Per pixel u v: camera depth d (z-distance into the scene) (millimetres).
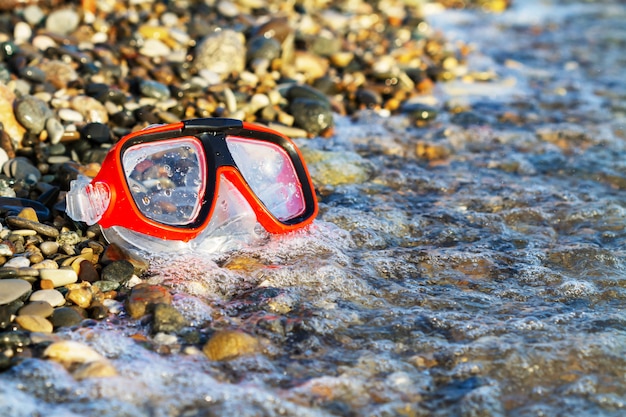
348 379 792
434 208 1061
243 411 756
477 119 1299
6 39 1214
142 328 832
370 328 853
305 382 788
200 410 756
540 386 794
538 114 1347
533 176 1162
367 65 1396
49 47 1205
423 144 1216
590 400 782
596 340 833
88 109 1112
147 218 878
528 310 882
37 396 756
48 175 1032
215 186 905
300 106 1204
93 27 1301
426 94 1368
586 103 1405
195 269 899
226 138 938
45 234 911
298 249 943
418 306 886
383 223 1014
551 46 1727
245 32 1372
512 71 1530
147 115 1131
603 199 1096
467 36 1750
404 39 1569
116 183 874
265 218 925
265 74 1288
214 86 1207
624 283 927
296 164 963
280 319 848
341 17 1560
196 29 1353
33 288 857
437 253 965
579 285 916
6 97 1070
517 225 1037
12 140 1059
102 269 883
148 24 1335
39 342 799
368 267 938
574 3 2104
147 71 1235
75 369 779
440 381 798
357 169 1126
